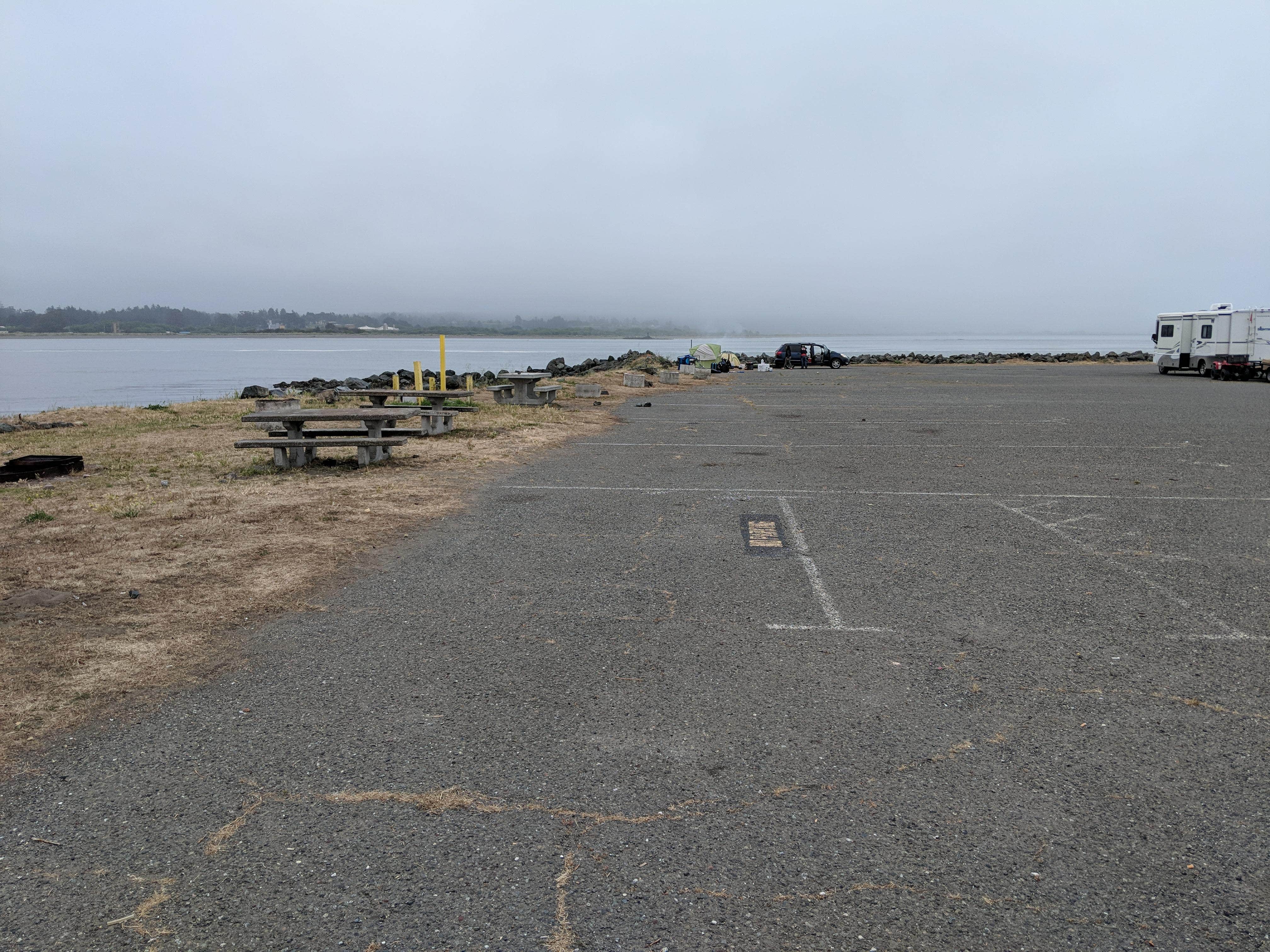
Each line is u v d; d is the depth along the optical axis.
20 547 6.87
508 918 2.63
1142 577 6.23
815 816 3.17
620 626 5.17
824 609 5.48
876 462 12.16
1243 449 13.56
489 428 15.87
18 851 2.98
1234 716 3.99
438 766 3.53
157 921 2.63
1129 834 3.07
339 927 2.60
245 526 7.66
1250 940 2.55
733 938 2.55
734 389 31.55
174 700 4.15
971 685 4.33
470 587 5.95
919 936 2.56
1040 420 18.72
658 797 3.30
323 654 4.73
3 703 4.09
